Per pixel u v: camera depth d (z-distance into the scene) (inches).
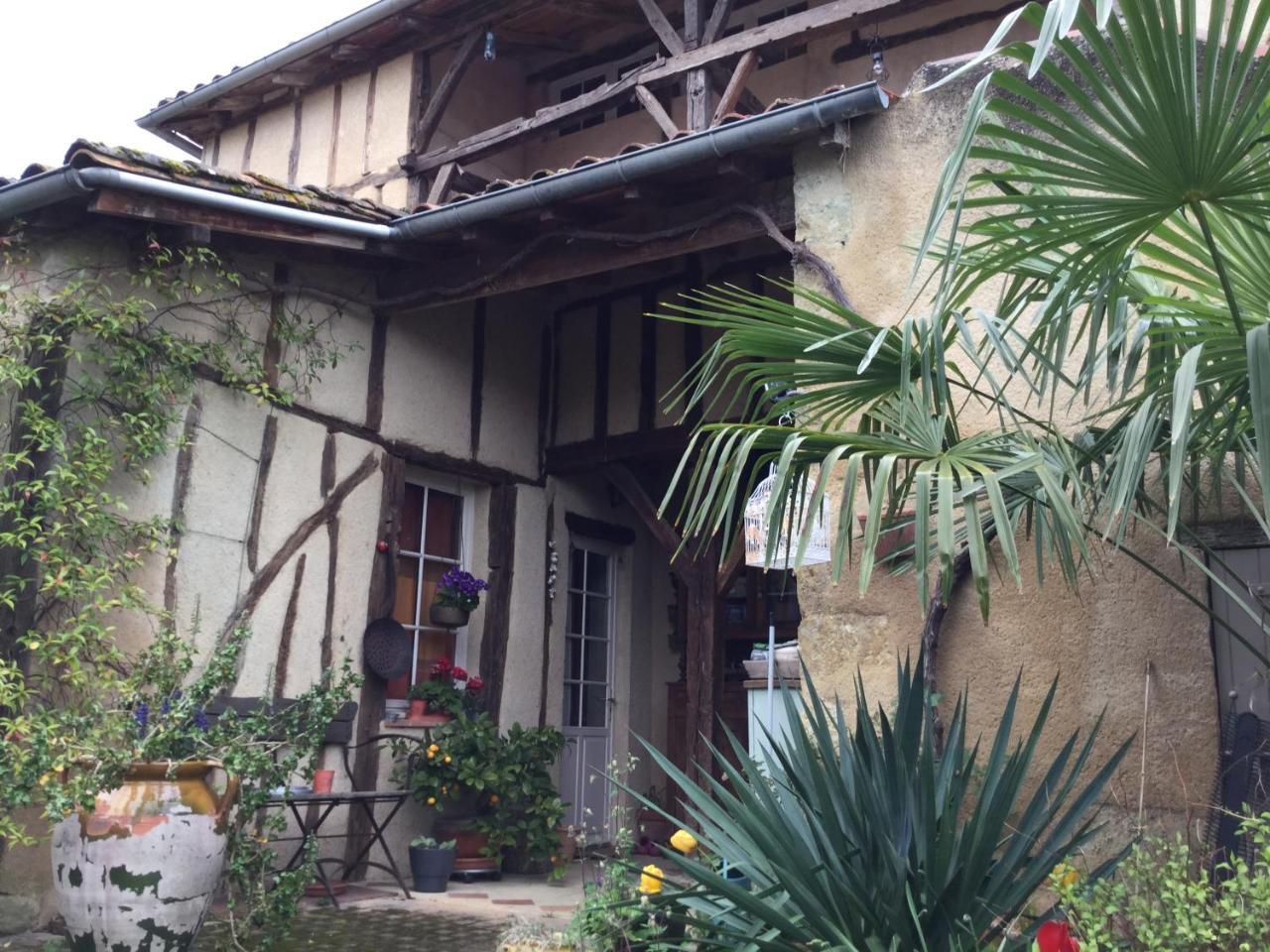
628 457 275.1
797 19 224.2
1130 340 147.3
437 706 239.6
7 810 156.3
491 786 232.1
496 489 272.5
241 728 158.7
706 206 202.1
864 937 108.3
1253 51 80.4
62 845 142.4
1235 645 141.2
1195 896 94.0
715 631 264.8
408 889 220.7
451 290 233.1
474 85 311.0
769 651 157.5
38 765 139.9
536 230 222.5
